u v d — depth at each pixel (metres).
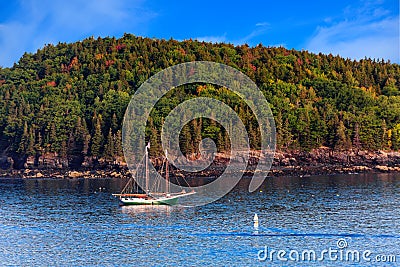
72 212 107.56
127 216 101.12
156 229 87.38
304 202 117.50
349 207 108.31
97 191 148.88
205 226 88.88
